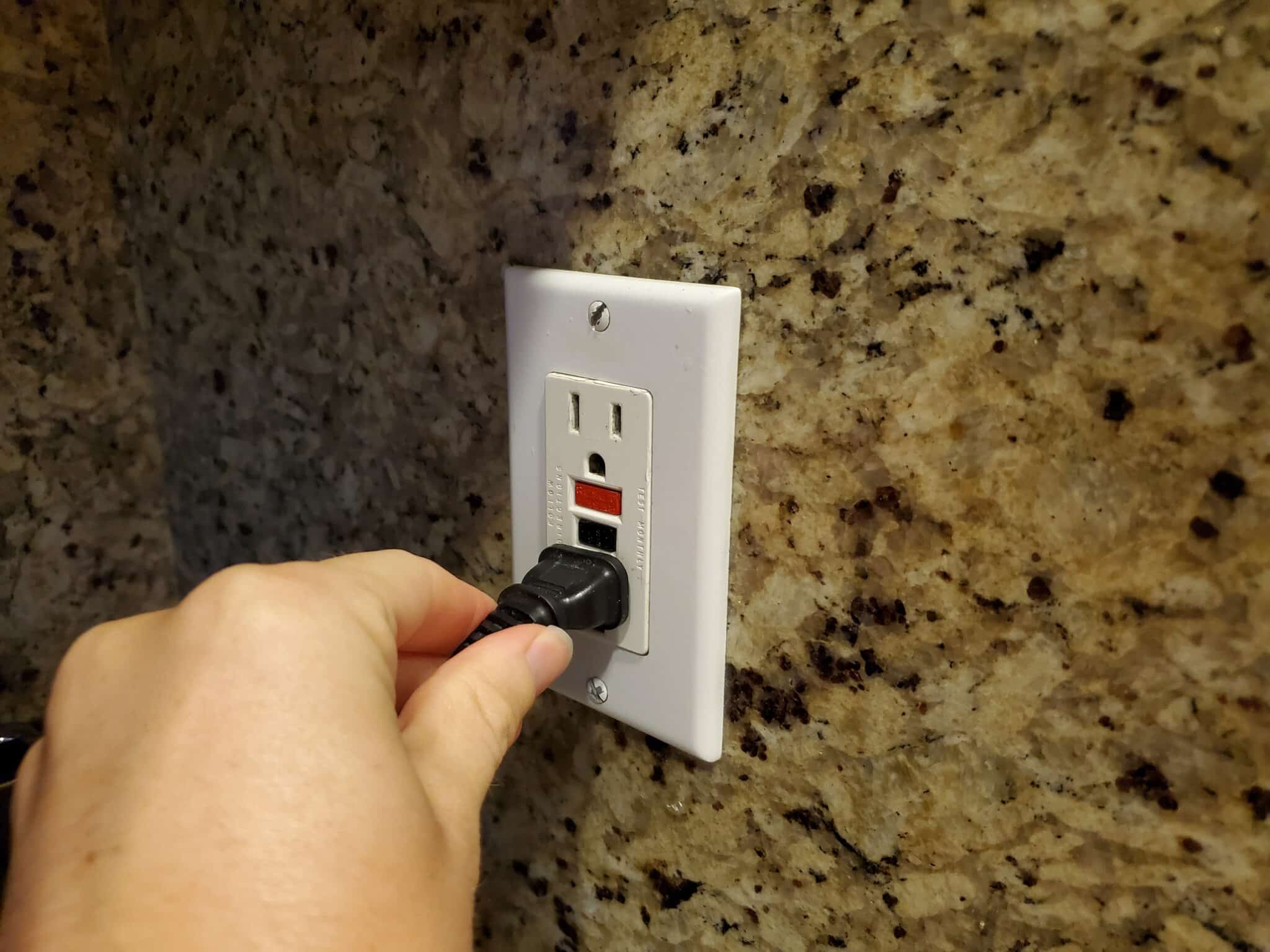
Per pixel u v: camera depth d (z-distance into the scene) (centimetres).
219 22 52
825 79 33
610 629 42
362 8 46
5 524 60
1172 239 27
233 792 26
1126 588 30
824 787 39
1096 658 31
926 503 33
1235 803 29
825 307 34
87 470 63
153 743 27
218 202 56
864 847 38
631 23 37
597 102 39
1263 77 25
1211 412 27
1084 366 29
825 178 33
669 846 45
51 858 26
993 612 33
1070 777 32
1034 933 34
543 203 42
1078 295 29
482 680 33
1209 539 28
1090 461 30
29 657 62
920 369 33
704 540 39
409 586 36
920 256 32
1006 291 30
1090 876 32
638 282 38
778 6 33
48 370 60
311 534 57
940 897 36
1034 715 32
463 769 31
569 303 41
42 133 57
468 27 42
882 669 36
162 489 67
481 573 49
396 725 29
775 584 38
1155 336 28
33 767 30
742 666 40
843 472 35
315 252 52
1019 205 29
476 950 57
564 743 49
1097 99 27
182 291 60
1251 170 25
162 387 64
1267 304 26
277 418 57
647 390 39
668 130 37
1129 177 27
